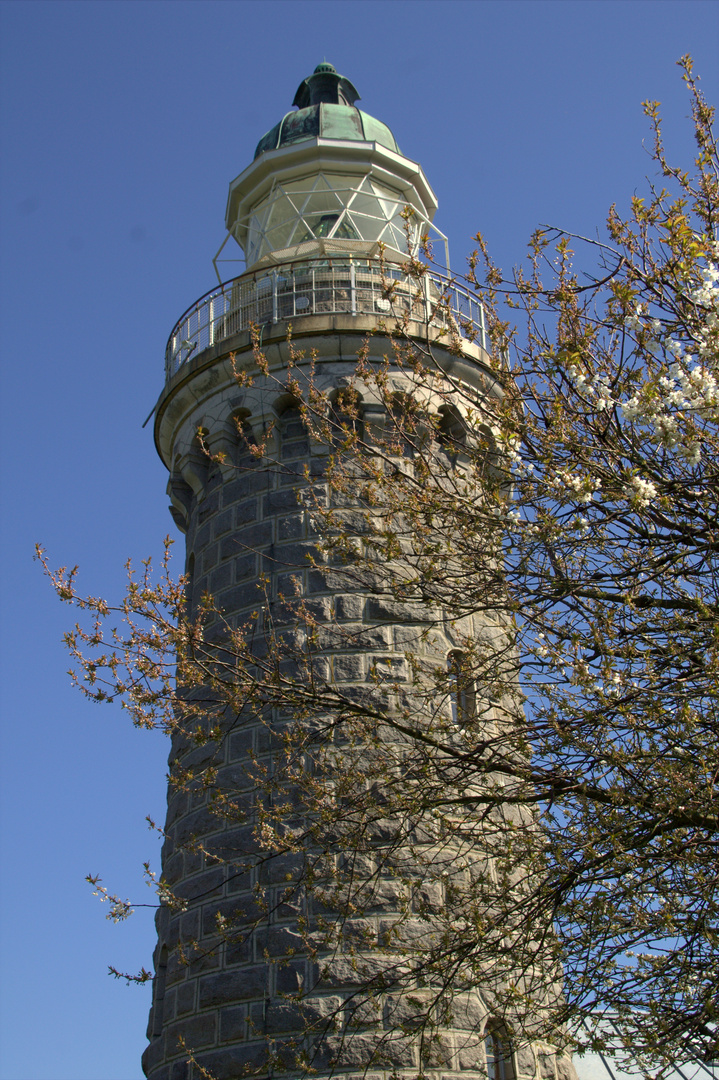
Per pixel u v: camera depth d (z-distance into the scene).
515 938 13.07
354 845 11.68
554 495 10.49
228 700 11.80
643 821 9.40
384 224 21.94
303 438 17.75
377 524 16.52
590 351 10.76
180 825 16.55
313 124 23.19
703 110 10.47
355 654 15.79
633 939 9.47
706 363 9.47
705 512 10.41
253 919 14.52
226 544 17.72
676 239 9.65
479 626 16.61
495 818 14.76
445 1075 13.26
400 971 13.49
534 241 11.27
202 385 18.80
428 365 17.64
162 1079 14.94
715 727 9.31
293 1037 12.82
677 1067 9.41
